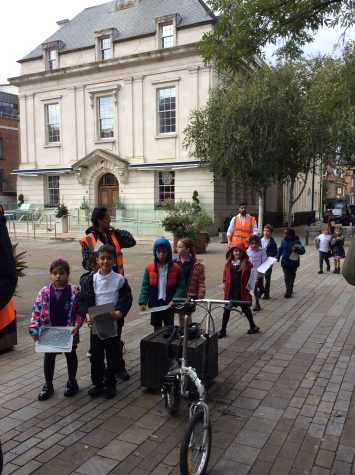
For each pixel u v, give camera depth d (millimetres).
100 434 3926
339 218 33906
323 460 3506
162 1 26156
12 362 5703
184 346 3811
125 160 25641
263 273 8188
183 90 23875
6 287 2607
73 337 4500
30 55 29062
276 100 18391
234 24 6613
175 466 3457
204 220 17172
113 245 5406
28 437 3879
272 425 4051
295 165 20500
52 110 28547
